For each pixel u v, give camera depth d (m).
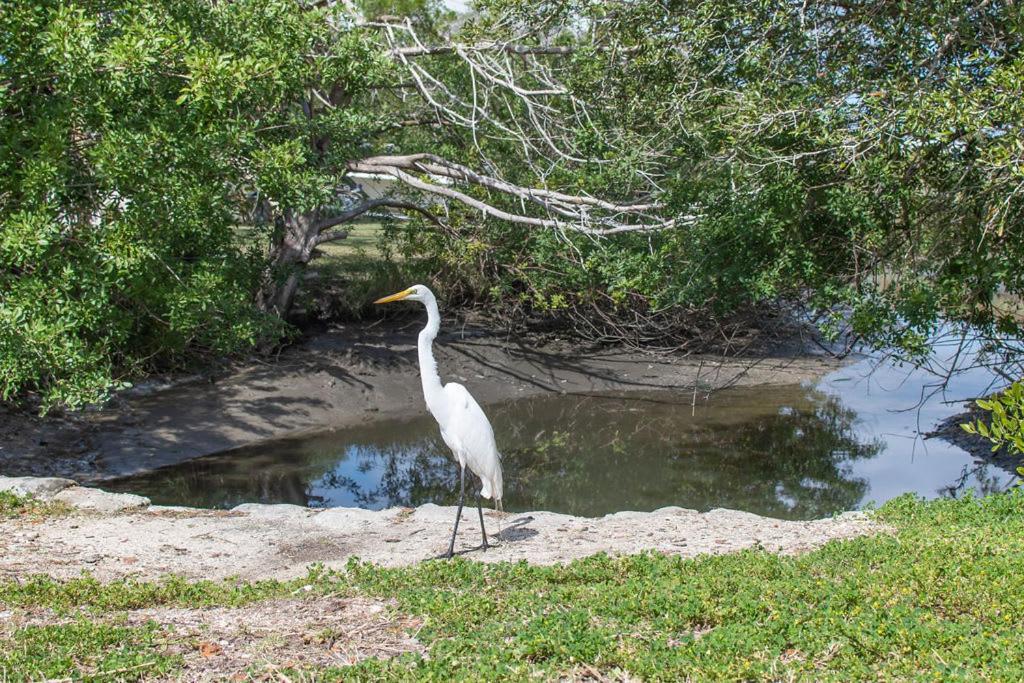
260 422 17.73
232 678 5.65
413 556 8.70
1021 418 5.41
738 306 17.84
